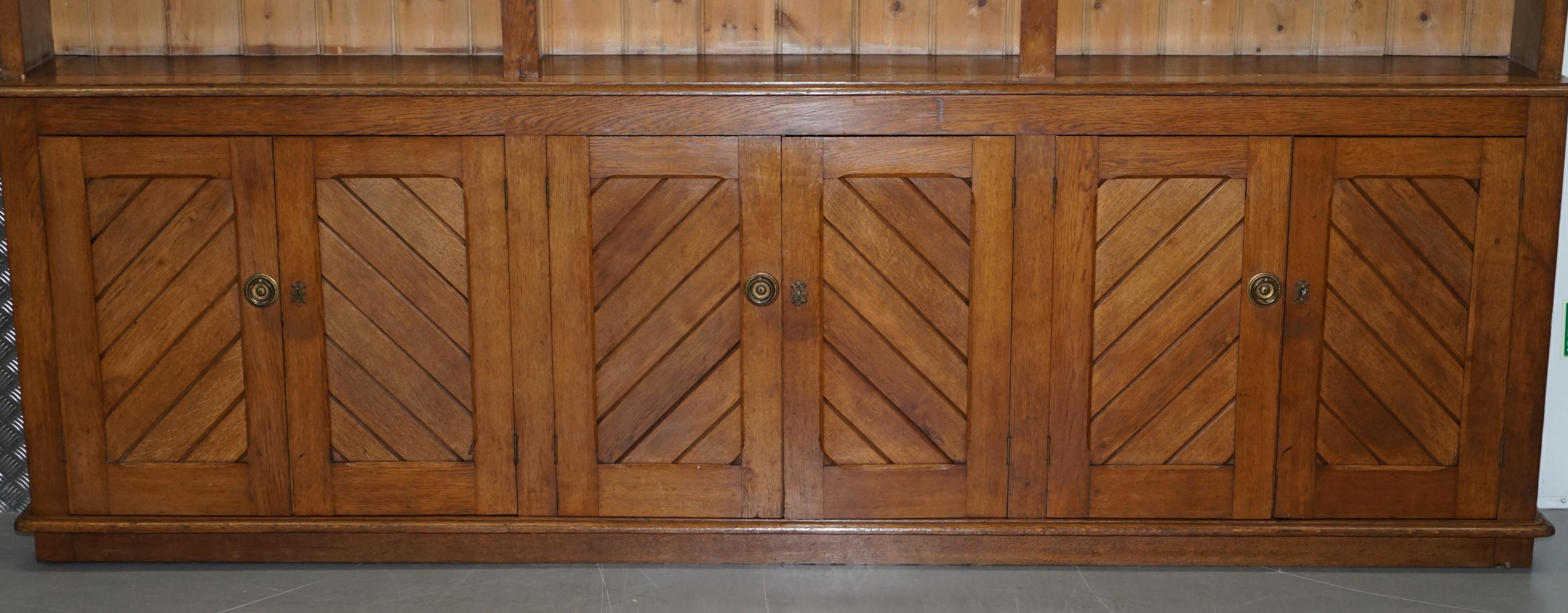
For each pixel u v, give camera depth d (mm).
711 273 3154
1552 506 3697
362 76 3146
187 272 3164
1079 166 3080
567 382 3215
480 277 3156
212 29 3514
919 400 3225
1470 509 3277
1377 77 3111
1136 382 3205
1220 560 3316
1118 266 3139
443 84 3031
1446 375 3201
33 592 3178
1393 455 3248
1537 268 3133
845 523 3277
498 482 3279
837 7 3521
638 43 3539
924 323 3180
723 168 3088
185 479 3277
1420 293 3152
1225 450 3244
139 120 3068
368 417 3248
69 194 3109
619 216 3121
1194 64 3375
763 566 3314
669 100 3047
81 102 3055
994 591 3186
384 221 3133
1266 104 3041
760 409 3225
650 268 3152
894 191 3104
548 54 3533
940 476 3264
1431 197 3100
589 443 3250
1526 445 3240
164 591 3186
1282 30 3529
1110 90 3018
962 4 3512
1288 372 3191
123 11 3492
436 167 3100
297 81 3082
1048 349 3184
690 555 3320
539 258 3143
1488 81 3055
